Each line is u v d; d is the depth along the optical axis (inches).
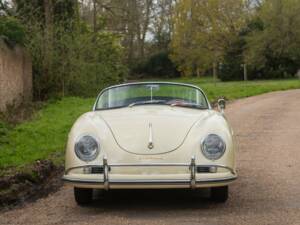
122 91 310.0
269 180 328.2
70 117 649.0
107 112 287.1
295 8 2192.4
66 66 944.9
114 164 246.5
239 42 2375.7
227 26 2400.3
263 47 2215.8
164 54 2938.0
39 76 924.0
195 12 2468.0
